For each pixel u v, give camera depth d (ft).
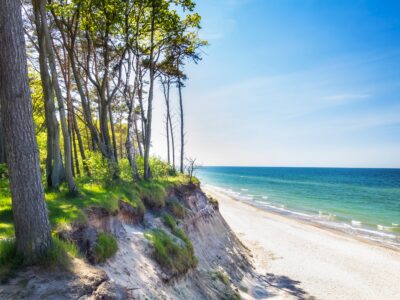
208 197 79.82
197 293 35.81
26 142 18.21
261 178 474.08
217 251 56.80
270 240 89.81
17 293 15.90
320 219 131.44
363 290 57.21
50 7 45.37
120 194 39.83
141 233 35.96
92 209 29.37
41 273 17.65
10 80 17.67
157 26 61.62
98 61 69.36
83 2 48.80
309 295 53.31
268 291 53.11
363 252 80.94
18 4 17.98
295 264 69.62
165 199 53.31
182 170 92.79
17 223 18.34
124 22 58.65
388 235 103.30
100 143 53.93
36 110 73.61
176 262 36.06
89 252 24.43
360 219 133.08
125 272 26.40
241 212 135.85
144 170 61.52
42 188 19.16
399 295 55.88
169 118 99.96
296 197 215.10
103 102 56.59
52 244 19.39
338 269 67.67
